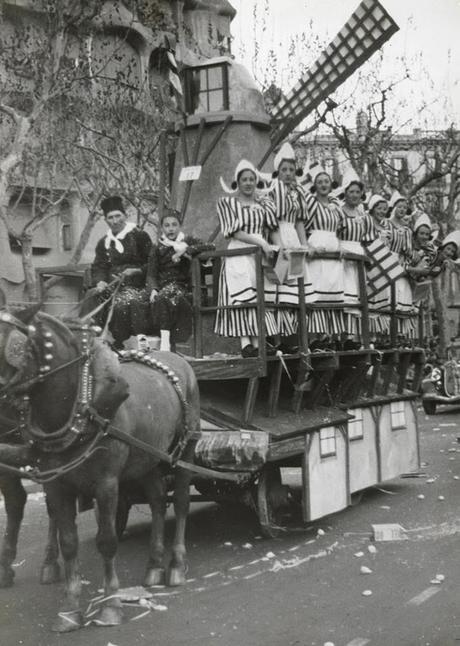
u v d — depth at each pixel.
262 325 8.24
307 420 9.02
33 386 6.08
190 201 12.25
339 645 5.77
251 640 5.92
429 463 13.76
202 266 10.09
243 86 12.40
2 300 6.04
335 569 7.69
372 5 13.48
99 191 20.84
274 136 13.45
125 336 8.80
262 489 8.66
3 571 7.34
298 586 7.20
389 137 27.55
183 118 12.33
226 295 8.91
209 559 8.18
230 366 8.28
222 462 8.21
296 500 9.97
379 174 27.06
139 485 7.97
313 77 13.88
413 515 9.93
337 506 9.41
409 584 7.15
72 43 22.38
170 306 8.53
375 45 13.66
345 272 10.52
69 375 6.17
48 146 21.22
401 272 11.19
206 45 29.86
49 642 5.96
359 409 10.65
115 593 6.43
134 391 6.89
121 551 8.66
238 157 12.15
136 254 9.01
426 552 8.20
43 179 24.05
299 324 9.07
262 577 7.50
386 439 11.27
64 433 6.12
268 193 9.52
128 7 22.98
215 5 31.20
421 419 20.36
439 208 31.52
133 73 27.47
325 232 10.19
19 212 25.55
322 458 9.17
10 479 7.24
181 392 7.58
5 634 6.13
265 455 8.09
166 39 12.88
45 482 6.16
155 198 21.09
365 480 10.61
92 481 6.41
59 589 7.28
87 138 22.70
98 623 6.29
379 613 6.41
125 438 6.47
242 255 8.63
